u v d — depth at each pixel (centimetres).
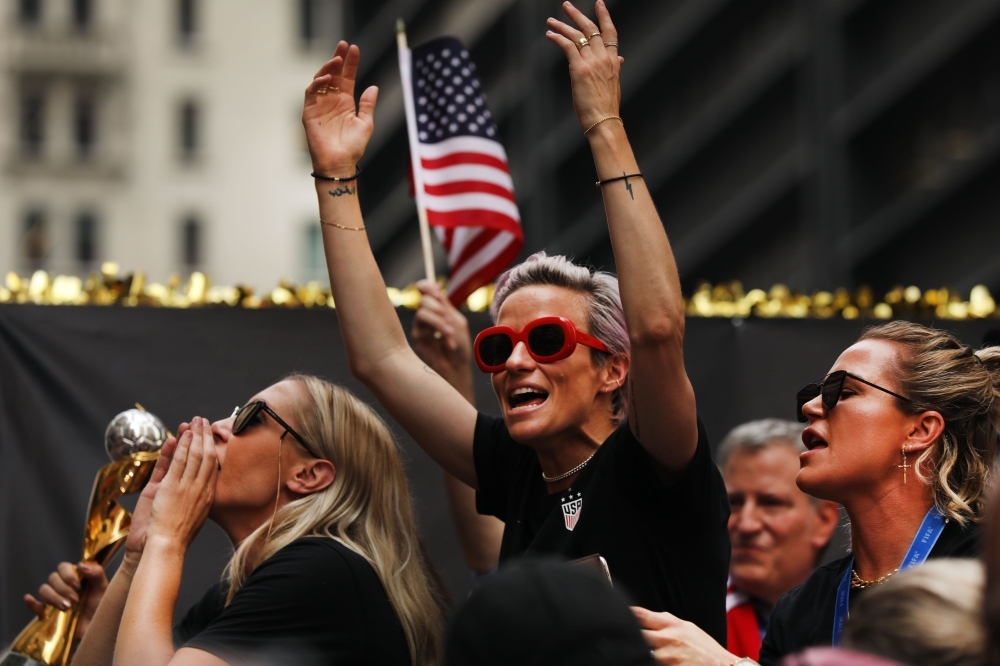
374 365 566
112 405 724
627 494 484
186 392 730
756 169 2723
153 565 507
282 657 451
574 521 497
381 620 504
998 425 477
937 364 479
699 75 2927
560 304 516
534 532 522
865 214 2350
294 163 5684
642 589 476
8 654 598
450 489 688
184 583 698
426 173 771
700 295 823
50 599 604
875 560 473
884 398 477
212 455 538
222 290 788
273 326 742
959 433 474
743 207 2611
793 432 712
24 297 754
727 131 2759
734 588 705
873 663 285
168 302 764
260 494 541
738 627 691
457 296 771
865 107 2322
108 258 5516
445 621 547
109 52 5619
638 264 464
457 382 695
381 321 568
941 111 2306
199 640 473
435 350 696
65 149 5569
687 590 477
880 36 2362
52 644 594
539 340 506
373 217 3791
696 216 2900
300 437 543
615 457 488
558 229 2881
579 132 2794
